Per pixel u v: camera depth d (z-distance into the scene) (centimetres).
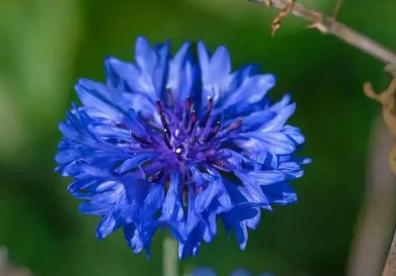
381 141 35
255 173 28
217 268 37
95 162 29
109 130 29
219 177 28
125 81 30
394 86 30
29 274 35
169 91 30
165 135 29
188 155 29
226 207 28
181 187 29
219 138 29
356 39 29
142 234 28
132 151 29
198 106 30
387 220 35
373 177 35
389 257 28
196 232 28
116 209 28
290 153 29
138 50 30
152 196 28
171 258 30
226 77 30
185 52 30
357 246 36
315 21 29
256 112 29
